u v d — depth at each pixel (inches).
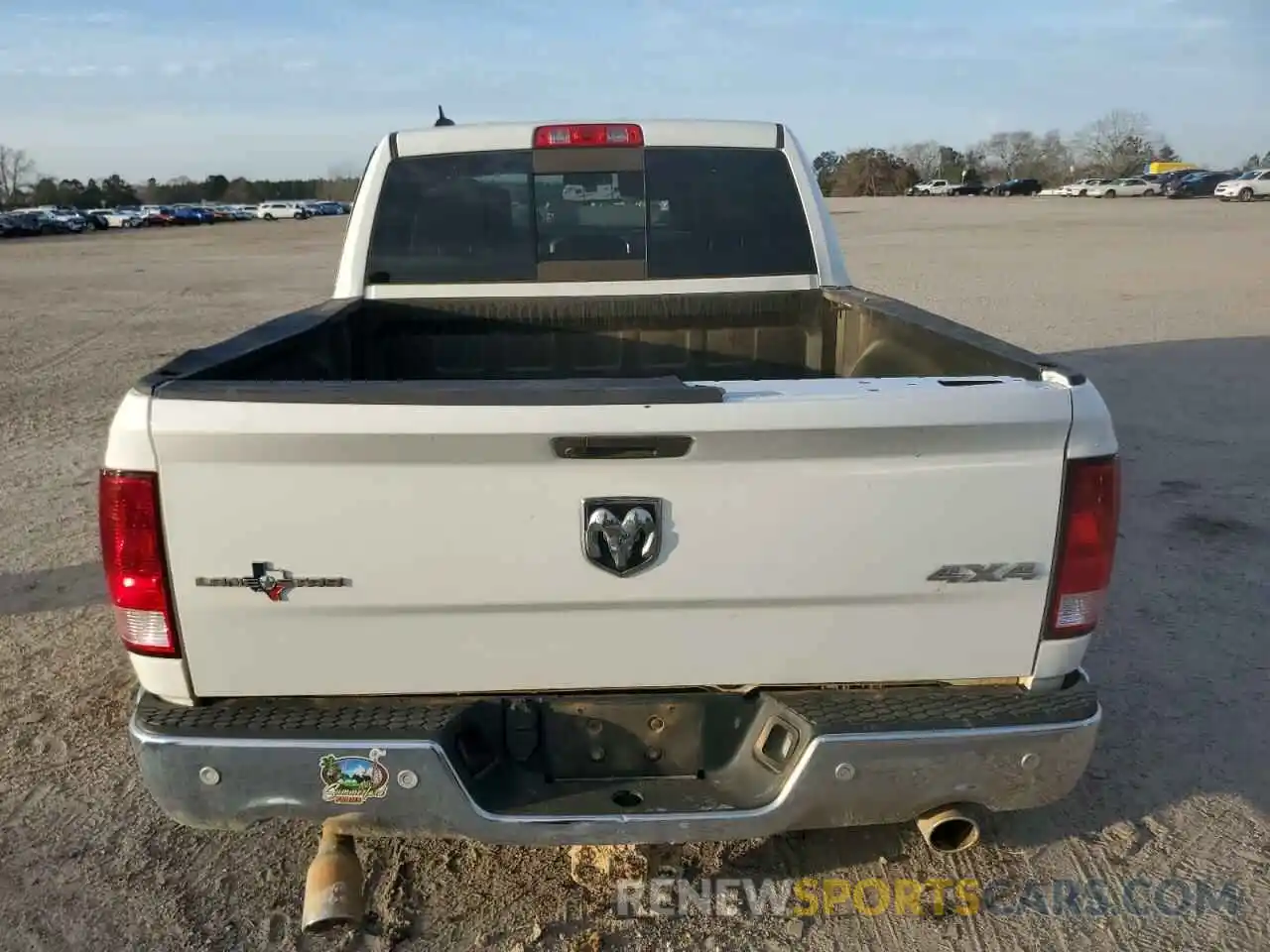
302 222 2667.3
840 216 1812.3
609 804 95.1
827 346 168.6
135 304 716.0
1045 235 1187.3
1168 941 110.4
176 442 86.1
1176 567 206.1
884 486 89.6
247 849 125.8
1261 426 311.7
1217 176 2369.6
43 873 121.3
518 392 85.6
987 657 96.0
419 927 112.7
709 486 88.7
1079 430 90.3
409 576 89.8
